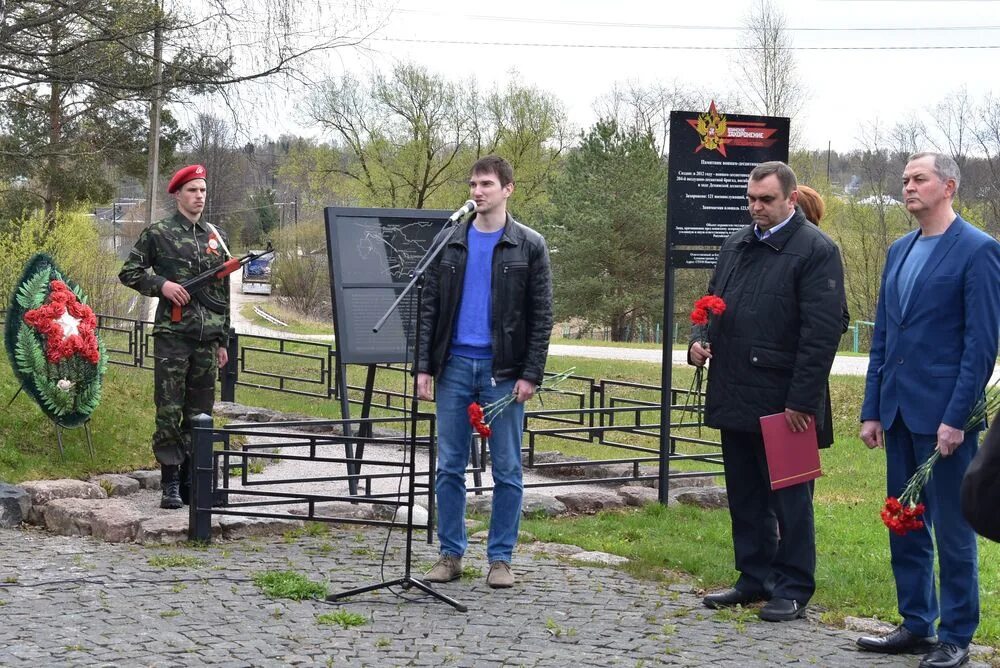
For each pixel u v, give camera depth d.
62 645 4.62
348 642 4.80
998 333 4.76
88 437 9.00
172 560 6.12
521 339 5.85
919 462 4.96
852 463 12.82
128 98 15.19
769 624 5.35
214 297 7.79
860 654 4.94
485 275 5.86
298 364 21.59
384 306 8.15
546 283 5.88
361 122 45.94
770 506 5.72
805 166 45.28
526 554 6.69
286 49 14.29
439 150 47.94
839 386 17.81
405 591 5.68
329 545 6.71
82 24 14.96
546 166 49.53
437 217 8.48
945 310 4.86
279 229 49.16
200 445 6.64
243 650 4.64
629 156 44.03
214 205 60.81
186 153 32.00
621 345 30.89
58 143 18.02
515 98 47.78
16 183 29.00
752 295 5.51
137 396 10.85
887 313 5.15
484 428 5.42
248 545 6.66
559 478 9.91
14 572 5.80
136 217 42.12
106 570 5.89
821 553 7.30
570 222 43.62
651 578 6.20
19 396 9.58
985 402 4.76
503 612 5.37
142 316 29.00
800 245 5.43
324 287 47.84
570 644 4.89
